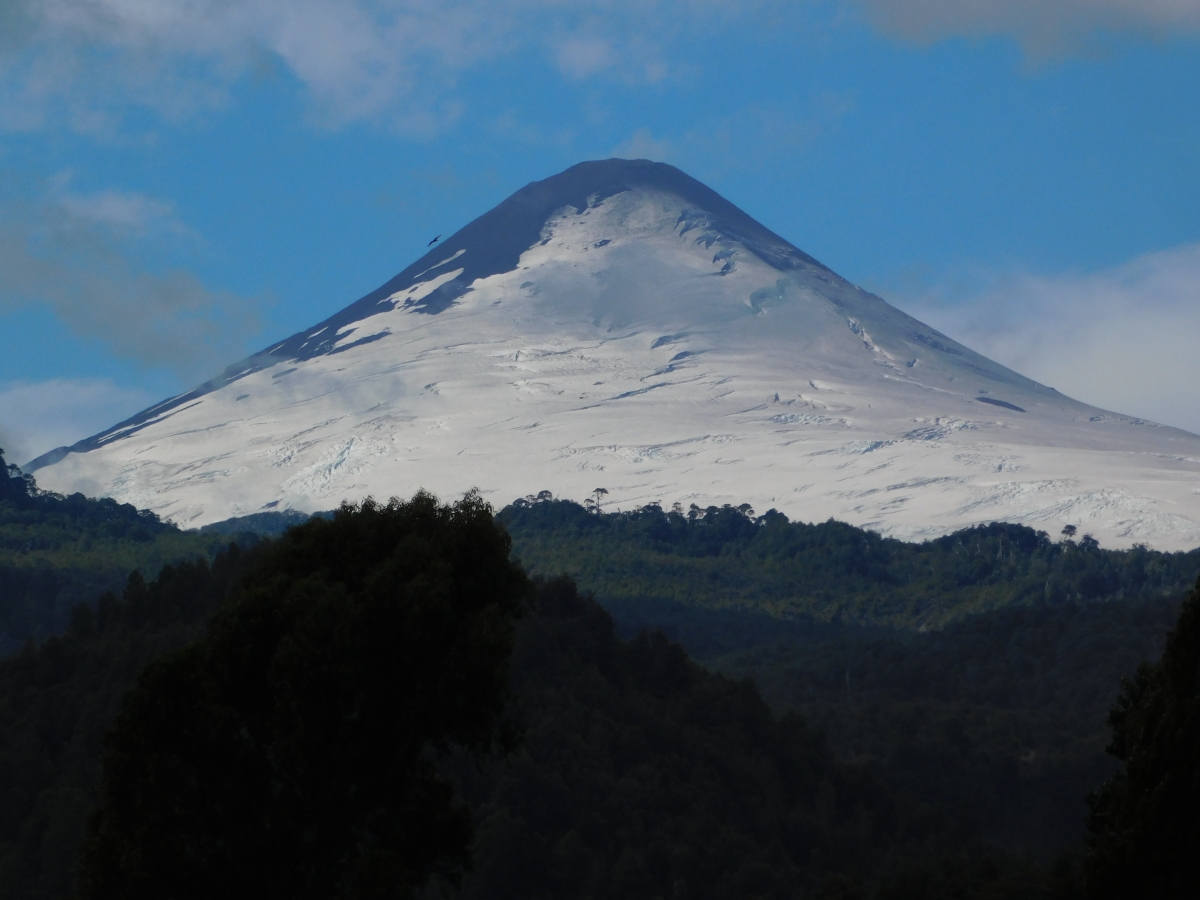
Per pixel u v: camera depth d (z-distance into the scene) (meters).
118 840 144.00
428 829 151.12
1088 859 142.12
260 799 147.25
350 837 150.12
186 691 148.00
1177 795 137.62
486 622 149.25
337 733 146.12
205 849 146.12
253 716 149.12
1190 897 135.00
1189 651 144.38
